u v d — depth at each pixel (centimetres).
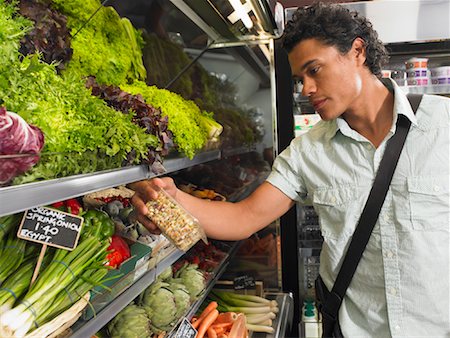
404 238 177
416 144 178
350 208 186
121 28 210
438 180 174
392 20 307
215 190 337
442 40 307
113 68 193
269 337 259
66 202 146
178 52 293
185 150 198
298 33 174
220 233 204
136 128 139
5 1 123
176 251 194
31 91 107
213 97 330
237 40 318
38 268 117
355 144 186
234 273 335
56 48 145
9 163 87
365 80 179
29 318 107
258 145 333
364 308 187
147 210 167
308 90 177
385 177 179
